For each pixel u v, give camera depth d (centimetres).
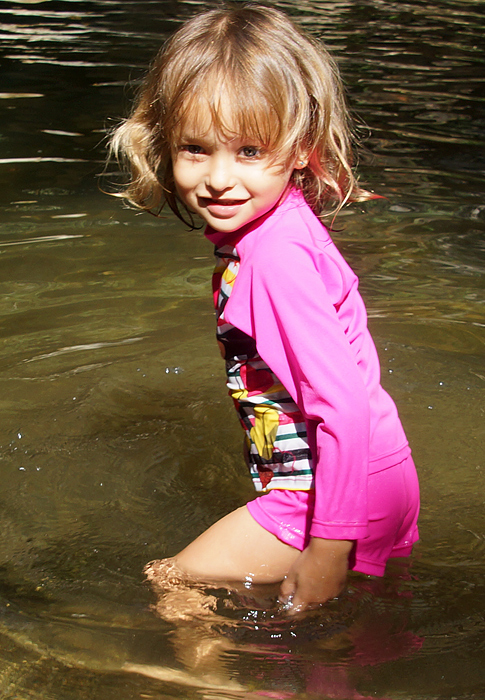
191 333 281
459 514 194
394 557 177
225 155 159
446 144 500
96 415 235
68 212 394
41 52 735
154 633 153
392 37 838
